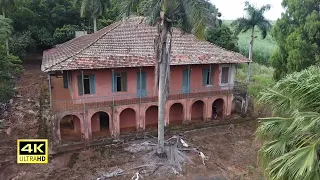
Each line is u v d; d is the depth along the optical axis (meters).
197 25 16.72
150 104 23.44
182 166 19.02
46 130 23.91
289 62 27.72
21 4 48.31
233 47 44.84
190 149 21.11
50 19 49.50
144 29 26.58
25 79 40.59
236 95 27.38
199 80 26.09
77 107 21.27
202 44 27.59
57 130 20.75
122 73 22.92
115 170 18.28
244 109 27.70
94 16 43.12
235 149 21.55
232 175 17.98
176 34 27.84
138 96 23.86
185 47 26.25
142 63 22.30
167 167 18.80
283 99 10.32
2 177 17.16
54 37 46.72
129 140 22.59
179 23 18.33
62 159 19.61
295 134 9.01
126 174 17.86
